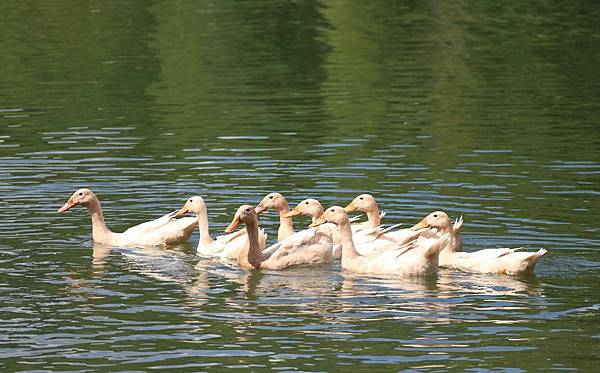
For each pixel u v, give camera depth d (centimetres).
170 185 2200
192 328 1445
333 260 1820
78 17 4447
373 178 2227
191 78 3397
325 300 1561
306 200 1866
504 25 4306
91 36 4066
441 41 3991
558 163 2331
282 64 3616
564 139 2552
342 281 1666
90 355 1355
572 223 1906
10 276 1673
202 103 3039
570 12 4597
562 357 1339
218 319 1480
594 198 2061
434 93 3136
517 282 1633
